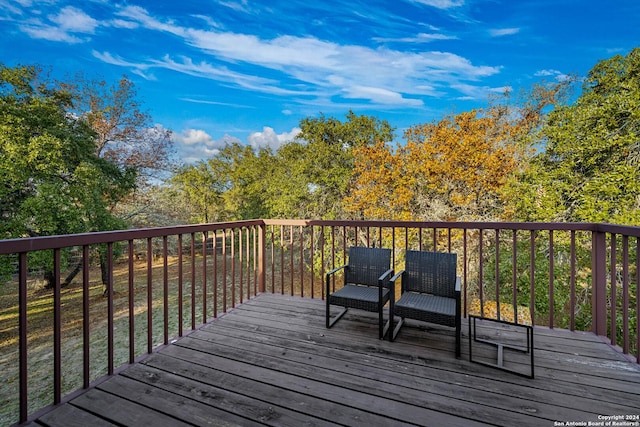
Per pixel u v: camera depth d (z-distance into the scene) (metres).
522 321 2.59
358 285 3.11
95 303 11.02
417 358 2.15
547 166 8.13
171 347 2.36
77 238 1.75
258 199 16.64
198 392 1.77
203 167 18.70
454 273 2.62
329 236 11.94
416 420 1.52
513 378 1.89
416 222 3.07
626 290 2.19
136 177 12.20
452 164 9.52
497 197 9.26
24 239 1.49
